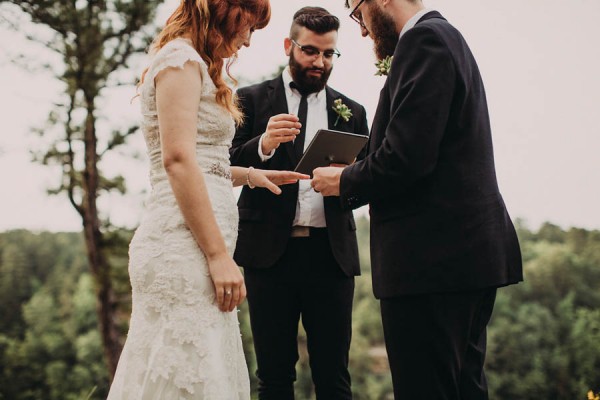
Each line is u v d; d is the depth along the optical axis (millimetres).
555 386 45938
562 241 66188
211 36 2111
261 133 3209
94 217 10344
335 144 2799
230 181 2172
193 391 1921
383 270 2176
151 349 1979
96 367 37875
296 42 3158
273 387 3072
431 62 2092
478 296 2152
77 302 46188
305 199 3094
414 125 2039
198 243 2016
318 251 3098
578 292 54906
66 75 9039
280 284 3076
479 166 2174
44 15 8648
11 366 37812
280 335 3076
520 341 48812
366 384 51031
